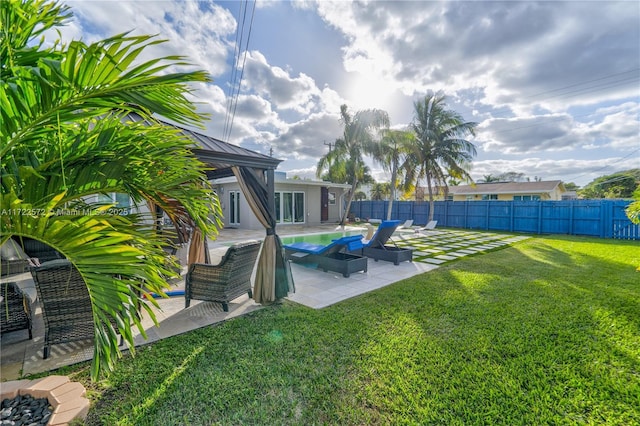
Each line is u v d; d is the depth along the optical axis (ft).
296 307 12.87
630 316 11.44
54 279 8.30
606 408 6.58
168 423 6.15
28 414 5.80
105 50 4.27
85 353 8.86
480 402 6.81
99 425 6.05
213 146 12.23
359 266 18.78
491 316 11.60
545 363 8.32
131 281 5.12
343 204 66.49
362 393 7.11
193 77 4.93
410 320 11.27
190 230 14.48
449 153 52.16
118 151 6.43
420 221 58.08
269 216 13.41
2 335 10.04
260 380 7.56
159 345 9.34
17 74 4.57
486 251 27.27
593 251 26.30
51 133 5.80
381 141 49.57
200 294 12.52
